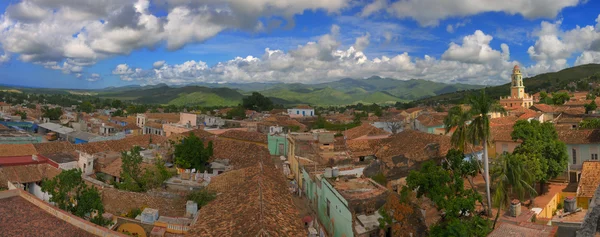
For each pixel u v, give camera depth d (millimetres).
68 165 50062
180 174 43719
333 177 36000
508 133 51812
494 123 66000
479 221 26391
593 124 57312
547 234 18047
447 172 31516
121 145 65000
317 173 40781
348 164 45938
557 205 36656
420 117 86375
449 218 27641
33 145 57250
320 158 48219
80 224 26766
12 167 44969
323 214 35875
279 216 23953
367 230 27141
